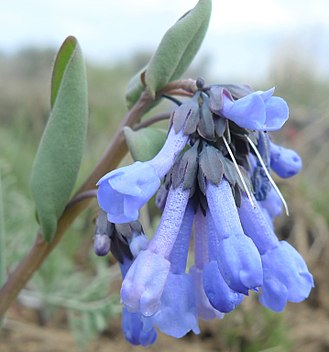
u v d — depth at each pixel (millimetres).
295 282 57
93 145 252
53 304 126
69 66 72
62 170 77
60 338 131
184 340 134
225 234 55
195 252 63
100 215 66
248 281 52
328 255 166
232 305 55
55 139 76
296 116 261
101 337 133
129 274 55
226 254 53
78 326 122
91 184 82
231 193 58
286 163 70
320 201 183
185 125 61
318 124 234
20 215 141
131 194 51
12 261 132
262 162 62
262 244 59
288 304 149
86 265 158
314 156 231
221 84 64
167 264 56
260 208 66
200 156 60
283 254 58
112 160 81
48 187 78
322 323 141
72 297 125
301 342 135
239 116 56
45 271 127
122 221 52
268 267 58
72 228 152
